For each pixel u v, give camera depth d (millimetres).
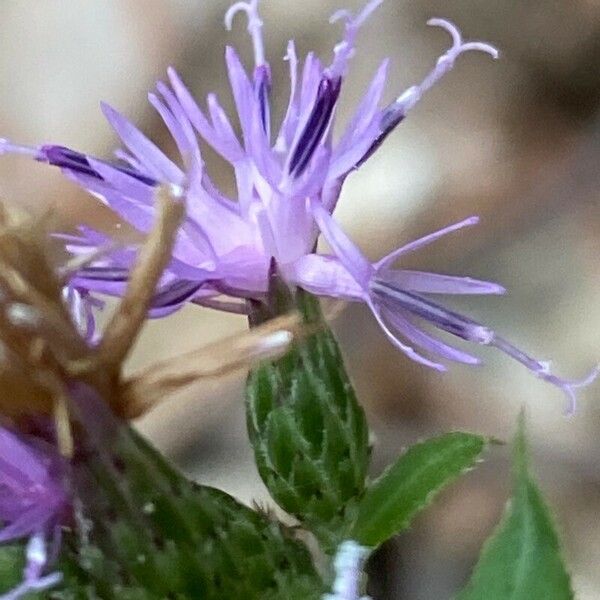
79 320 51
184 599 48
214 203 58
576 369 122
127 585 47
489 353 124
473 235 133
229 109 143
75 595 46
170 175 55
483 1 147
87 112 148
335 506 60
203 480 120
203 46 149
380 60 145
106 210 131
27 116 149
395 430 122
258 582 51
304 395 59
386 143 139
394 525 58
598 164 135
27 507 45
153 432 122
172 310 56
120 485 46
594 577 112
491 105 142
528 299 128
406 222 135
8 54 153
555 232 132
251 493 118
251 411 61
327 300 77
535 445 119
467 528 114
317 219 55
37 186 136
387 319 60
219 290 57
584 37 144
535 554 51
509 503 51
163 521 47
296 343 59
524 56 145
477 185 136
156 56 149
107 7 152
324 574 55
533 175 136
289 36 147
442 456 58
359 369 125
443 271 132
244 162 56
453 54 61
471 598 51
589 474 117
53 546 46
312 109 57
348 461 60
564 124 140
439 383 124
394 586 111
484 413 122
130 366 128
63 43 152
